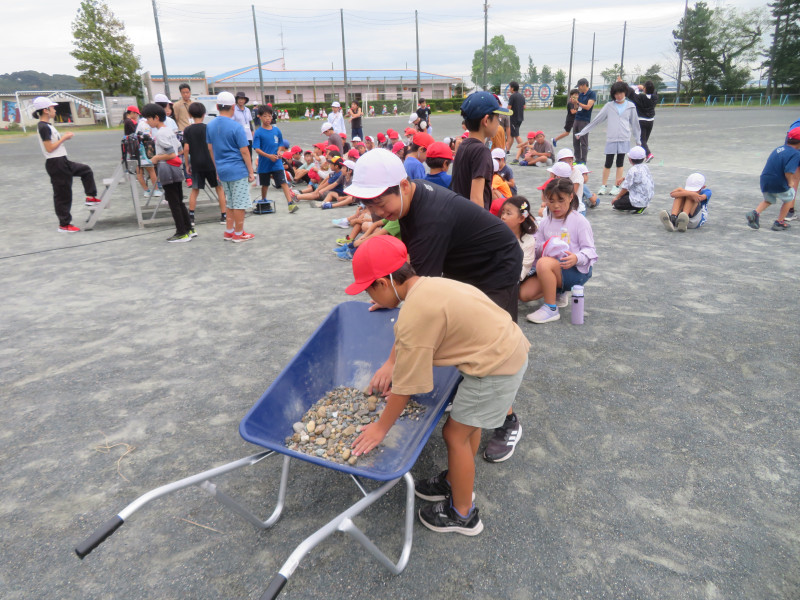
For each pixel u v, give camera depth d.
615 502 2.55
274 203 10.25
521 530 2.41
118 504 2.62
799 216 7.82
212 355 4.16
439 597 2.08
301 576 2.20
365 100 54.34
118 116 53.69
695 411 3.24
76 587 2.17
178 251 7.26
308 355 2.75
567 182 4.49
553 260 4.45
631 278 5.57
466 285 2.27
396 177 2.33
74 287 5.83
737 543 2.29
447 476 2.56
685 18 63.25
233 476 2.82
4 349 4.33
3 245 7.71
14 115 52.50
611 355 3.97
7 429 3.26
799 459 2.79
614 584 2.12
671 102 59.22
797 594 2.05
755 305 4.74
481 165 3.32
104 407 3.47
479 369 2.15
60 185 8.38
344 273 6.11
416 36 54.12
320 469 2.87
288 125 39.09
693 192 7.08
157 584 2.18
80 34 61.59
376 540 2.38
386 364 2.65
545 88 58.84
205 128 8.55
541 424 3.17
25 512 2.58
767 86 58.12
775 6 63.16
